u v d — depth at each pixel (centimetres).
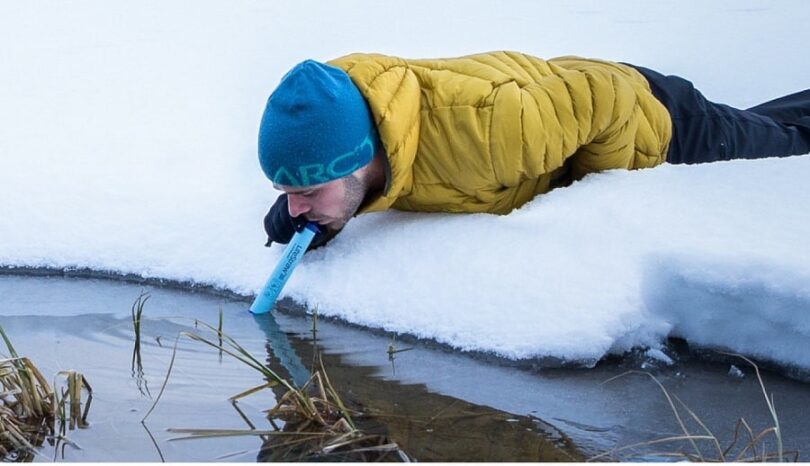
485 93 304
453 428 247
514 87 305
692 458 232
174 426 251
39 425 254
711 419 251
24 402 257
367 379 273
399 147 295
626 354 283
